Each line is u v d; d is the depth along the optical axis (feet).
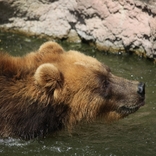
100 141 44.68
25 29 66.13
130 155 42.32
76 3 62.54
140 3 58.18
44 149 42.32
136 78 55.06
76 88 40.60
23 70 40.93
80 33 63.72
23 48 62.34
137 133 45.93
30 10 65.36
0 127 40.32
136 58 59.62
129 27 59.41
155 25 56.44
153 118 48.08
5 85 40.29
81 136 45.24
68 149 43.04
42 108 40.45
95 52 61.67
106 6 60.54
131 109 42.24
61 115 41.55
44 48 43.16
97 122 47.73
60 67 40.86
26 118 40.40
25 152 41.63
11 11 65.82
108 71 42.27
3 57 41.78
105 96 41.78
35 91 40.11
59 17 64.69
